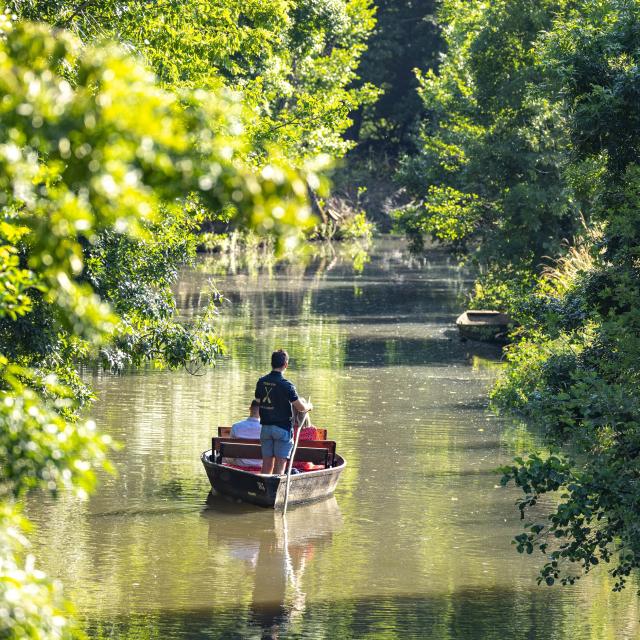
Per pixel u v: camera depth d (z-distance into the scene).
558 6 122.19
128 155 10.50
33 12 42.72
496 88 123.88
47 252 11.23
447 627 33.38
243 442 50.69
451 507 48.22
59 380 42.62
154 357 49.53
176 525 44.81
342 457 54.59
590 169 53.84
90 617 33.56
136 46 49.12
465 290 156.88
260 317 122.19
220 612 34.50
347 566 39.91
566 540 43.25
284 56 98.75
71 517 45.47
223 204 11.19
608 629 33.34
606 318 49.59
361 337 108.12
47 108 10.66
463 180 126.62
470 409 71.81
